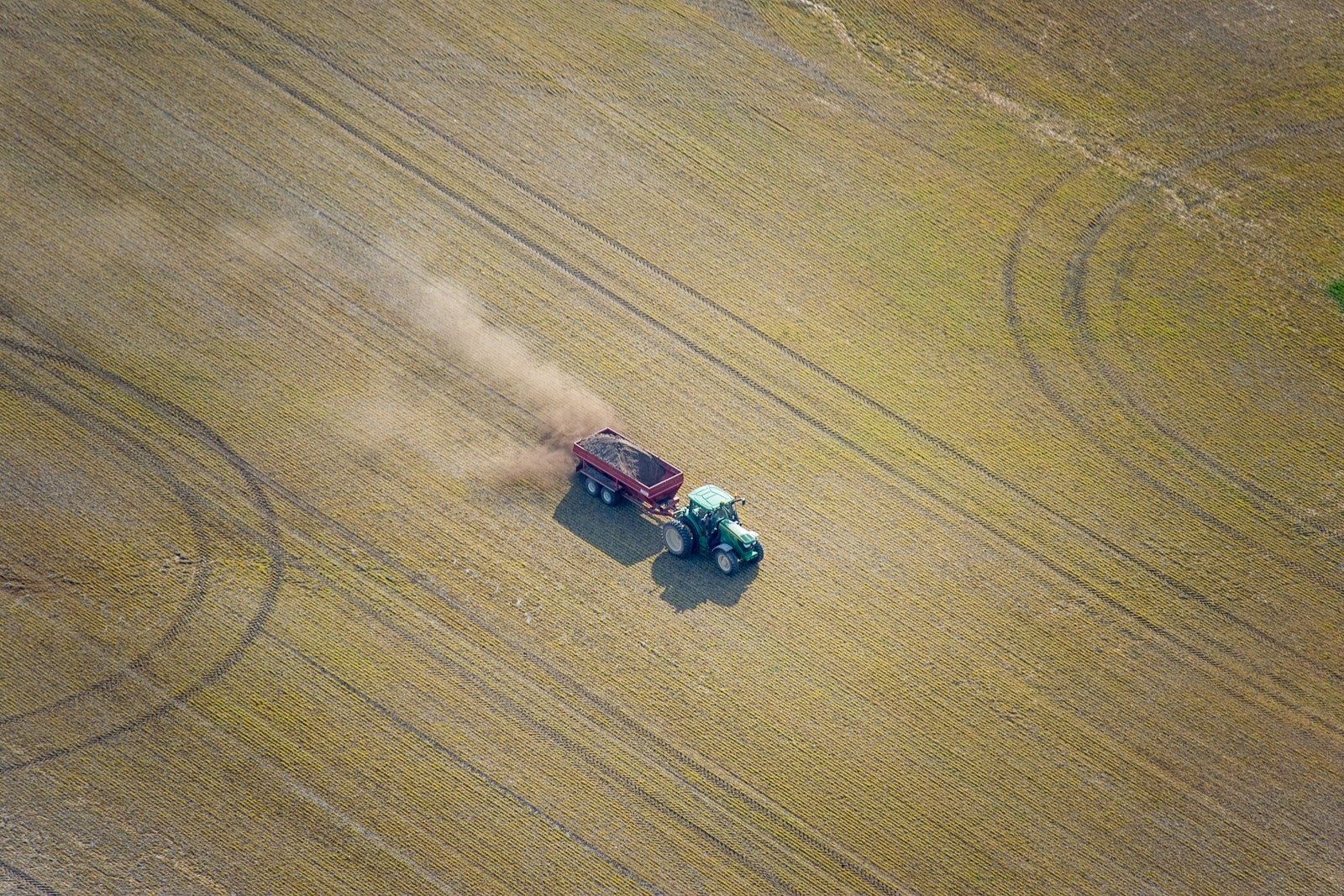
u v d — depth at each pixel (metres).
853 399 69.12
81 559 57.19
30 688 52.47
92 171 75.31
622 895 48.28
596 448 61.59
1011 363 71.56
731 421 67.50
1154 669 57.28
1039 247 78.00
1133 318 74.38
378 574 58.16
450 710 53.41
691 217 77.94
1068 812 51.78
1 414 62.91
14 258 70.44
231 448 62.91
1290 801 52.69
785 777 52.28
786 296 74.25
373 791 50.53
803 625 57.78
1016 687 56.09
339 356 68.19
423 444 64.38
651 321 72.25
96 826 48.62
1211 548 62.91
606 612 57.53
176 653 54.22
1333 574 62.09
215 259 72.06
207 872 47.69
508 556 59.53
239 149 77.81
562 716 53.62
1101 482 65.75
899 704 55.03
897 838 50.59
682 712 54.12
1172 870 50.16
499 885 48.22
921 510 63.72
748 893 48.69
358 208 75.75
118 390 64.94
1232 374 71.75
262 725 52.19
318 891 47.50
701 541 59.25
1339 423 69.62
